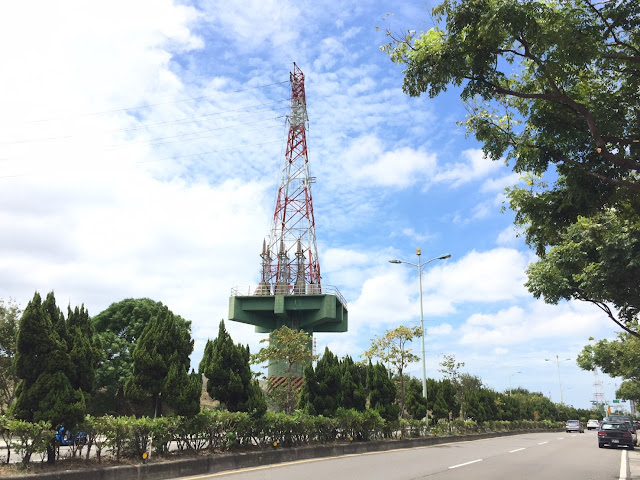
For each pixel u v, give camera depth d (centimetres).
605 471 1549
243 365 1594
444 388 3694
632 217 1128
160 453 1220
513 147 984
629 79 937
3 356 2700
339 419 1958
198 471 1219
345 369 2244
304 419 1759
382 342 2911
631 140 894
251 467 1384
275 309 4619
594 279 1510
